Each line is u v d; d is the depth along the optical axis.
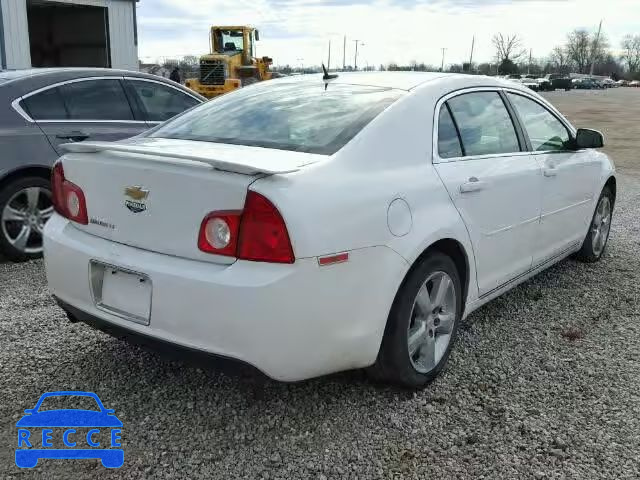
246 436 2.89
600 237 5.71
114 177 2.89
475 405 3.19
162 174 2.71
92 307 3.00
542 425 3.02
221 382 3.36
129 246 2.86
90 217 3.04
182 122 3.72
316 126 3.19
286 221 2.53
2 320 4.12
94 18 18.30
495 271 3.86
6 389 3.23
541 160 4.32
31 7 18.02
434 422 3.03
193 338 2.63
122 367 3.50
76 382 3.32
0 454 2.73
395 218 2.95
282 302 2.53
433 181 3.25
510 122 4.15
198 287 2.57
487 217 3.64
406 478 2.62
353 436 2.90
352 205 2.76
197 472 2.64
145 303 2.77
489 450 2.82
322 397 3.23
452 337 3.51
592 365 3.67
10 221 5.50
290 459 2.73
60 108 5.79
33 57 20.22
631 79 123.06
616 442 2.89
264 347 2.55
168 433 2.90
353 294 2.77
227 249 2.57
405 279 3.06
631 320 4.39
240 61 24.31
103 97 6.12
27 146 5.46
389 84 3.59
